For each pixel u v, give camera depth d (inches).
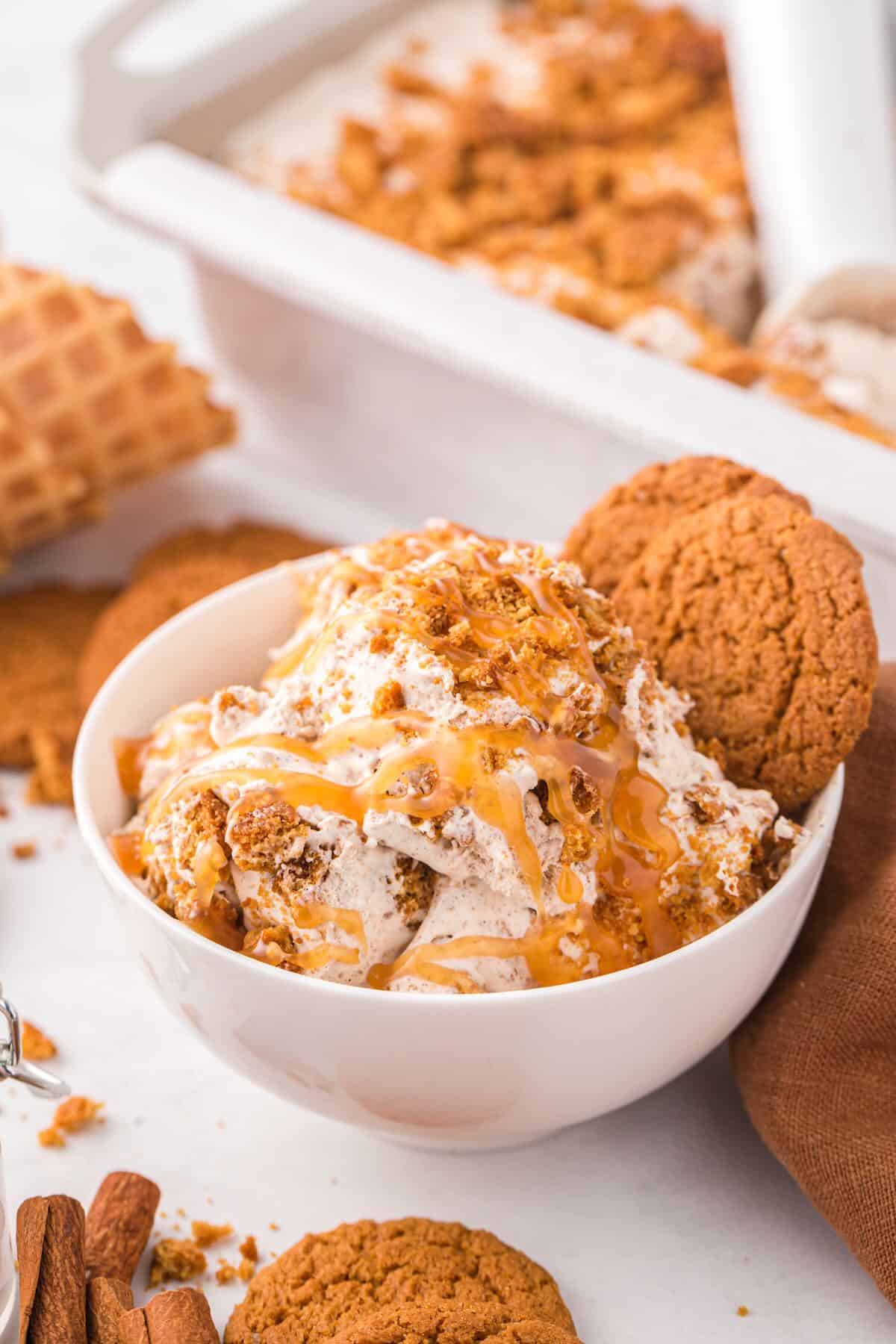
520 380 20.3
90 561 22.9
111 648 20.3
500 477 22.0
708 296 25.4
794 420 19.7
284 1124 17.6
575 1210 17.0
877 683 17.9
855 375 22.3
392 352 21.7
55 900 19.4
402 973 15.9
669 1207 17.0
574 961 15.9
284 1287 16.2
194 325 26.1
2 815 20.2
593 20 29.7
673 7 29.2
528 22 29.6
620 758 16.1
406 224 25.1
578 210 25.7
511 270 24.0
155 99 25.3
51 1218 16.2
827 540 16.8
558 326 20.7
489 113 26.3
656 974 15.5
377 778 15.7
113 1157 17.3
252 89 26.5
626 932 16.1
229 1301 16.4
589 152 26.4
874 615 19.5
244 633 18.0
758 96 24.7
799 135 24.0
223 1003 15.8
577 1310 16.3
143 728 17.6
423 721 15.8
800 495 18.0
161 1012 18.4
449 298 21.0
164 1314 15.7
